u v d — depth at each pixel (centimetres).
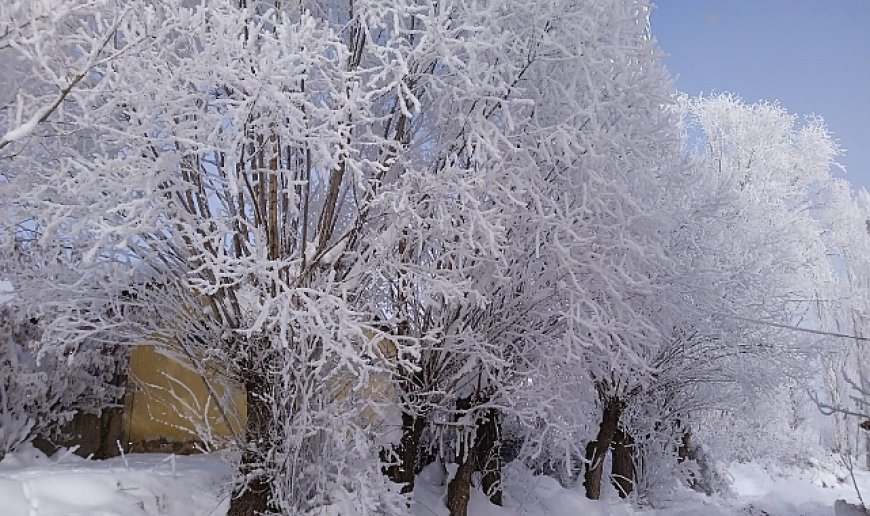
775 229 1448
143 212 553
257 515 613
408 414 803
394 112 712
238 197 616
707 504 1510
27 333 917
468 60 657
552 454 1221
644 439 1498
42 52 441
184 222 595
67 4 436
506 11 695
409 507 796
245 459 632
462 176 653
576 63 731
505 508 1007
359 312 587
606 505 1183
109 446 1052
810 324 1938
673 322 1038
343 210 739
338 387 643
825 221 2403
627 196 742
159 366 1111
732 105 2362
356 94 523
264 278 581
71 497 531
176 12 531
